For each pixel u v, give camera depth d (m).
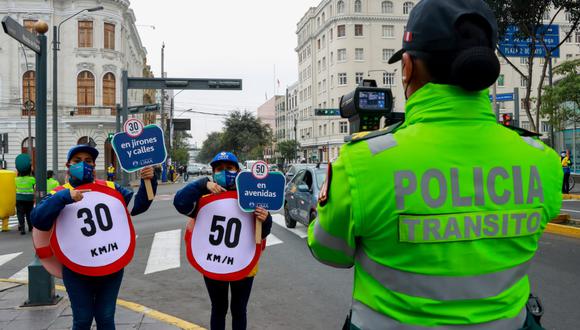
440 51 1.42
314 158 60.38
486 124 1.44
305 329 4.70
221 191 3.80
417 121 1.45
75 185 3.66
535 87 57.09
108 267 3.47
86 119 36.50
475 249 1.34
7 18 4.58
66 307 5.09
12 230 12.09
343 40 58.69
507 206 1.38
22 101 36.81
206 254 3.75
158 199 21.36
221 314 3.86
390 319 1.38
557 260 7.41
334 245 1.52
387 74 58.41
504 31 10.97
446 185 1.35
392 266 1.36
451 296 1.33
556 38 12.38
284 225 11.70
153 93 69.31
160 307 5.42
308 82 70.75
